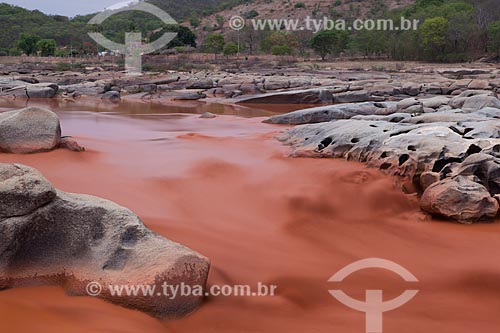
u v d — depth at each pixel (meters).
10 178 5.02
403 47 73.06
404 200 9.23
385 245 7.61
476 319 5.31
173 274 4.75
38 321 4.16
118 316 4.43
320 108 20.67
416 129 11.41
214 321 4.84
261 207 8.73
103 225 5.12
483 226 8.42
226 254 6.64
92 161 10.69
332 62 72.50
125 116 22.12
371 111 21.09
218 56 81.19
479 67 61.88
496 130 11.56
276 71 58.50
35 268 4.88
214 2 174.38
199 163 10.94
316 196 8.98
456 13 72.50
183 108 28.69
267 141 14.25
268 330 4.77
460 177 8.95
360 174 9.95
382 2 116.75
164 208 8.23
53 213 5.05
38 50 87.81
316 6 118.31
